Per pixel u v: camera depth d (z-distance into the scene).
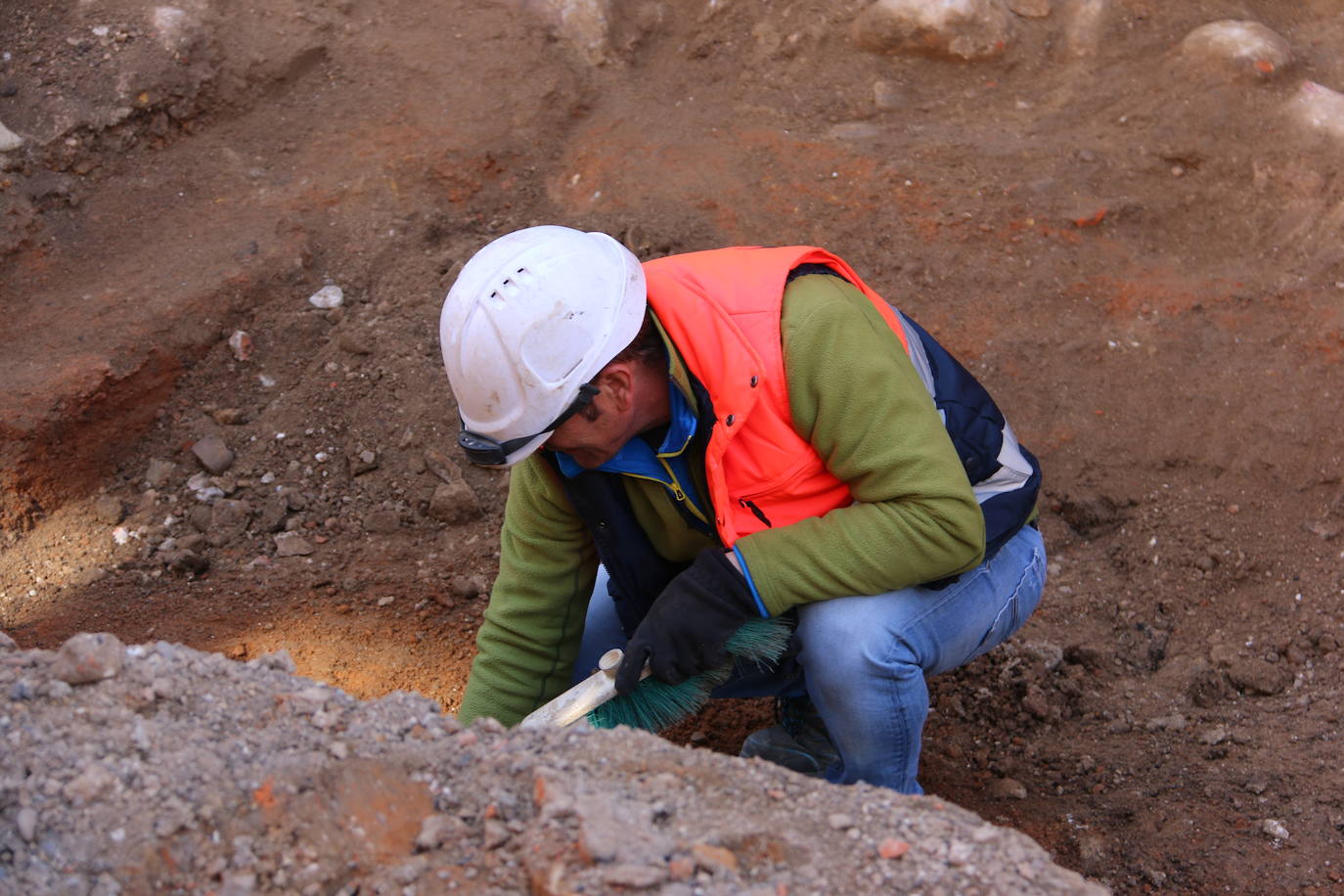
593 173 4.43
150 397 3.72
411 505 3.61
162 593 3.31
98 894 1.58
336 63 4.72
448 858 1.66
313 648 3.14
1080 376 3.75
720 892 1.56
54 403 3.49
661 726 2.31
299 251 4.12
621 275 2.05
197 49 4.51
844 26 4.87
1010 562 2.39
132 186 4.28
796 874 1.63
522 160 4.49
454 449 3.71
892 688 2.25
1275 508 3.33
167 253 4.07
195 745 1.77
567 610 2.46
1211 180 4.21
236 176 4.38
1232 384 3.65
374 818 1.72
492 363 1.97
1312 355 3.67
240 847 1.65
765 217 4.21
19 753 1.72
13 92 4.30
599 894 1.54
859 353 2.03
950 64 4.74
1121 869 2.43
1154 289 3.95
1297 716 2.77
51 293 3.91
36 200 4.11
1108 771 2.72
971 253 4.08
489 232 4.29
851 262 4.08
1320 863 2.35
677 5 4.96
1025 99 4.63
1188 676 2.94
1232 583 3.21
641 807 1.70
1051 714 2.90
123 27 4.51
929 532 2.07
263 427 3.75
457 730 1.89
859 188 4.28
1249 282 3.94
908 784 2.40
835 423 2.04
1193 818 2.52
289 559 3.45
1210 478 3.45
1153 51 4.66
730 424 2.04
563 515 2.34
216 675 1.93
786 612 2.29
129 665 1.90
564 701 2.17
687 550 2.33
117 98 4.34
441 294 4.08
